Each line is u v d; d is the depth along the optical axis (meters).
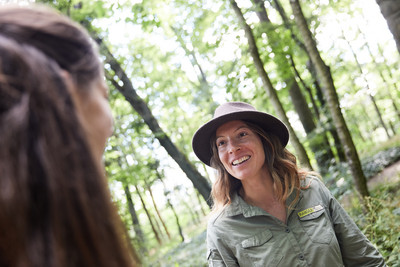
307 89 11.98
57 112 0.39
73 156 0.38
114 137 7.11
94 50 0.52
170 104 13.24
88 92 0.48
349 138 5.32
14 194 0.35
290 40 8.45
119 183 6.75
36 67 0.39
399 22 3.45
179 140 15.98
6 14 0.44
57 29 0.45
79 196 0.37
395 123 27.22
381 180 8.83
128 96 5.62
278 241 2.12
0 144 0.36
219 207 2.36
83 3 5.44
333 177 9.26
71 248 0.37
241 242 2.19
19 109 0.37
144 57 10.68
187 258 9.16
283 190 2.22
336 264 2.05
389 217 4.43
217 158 2.38
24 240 0.36
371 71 25.41
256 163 2.20
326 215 2.17
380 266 2.16
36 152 0.36
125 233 0.46
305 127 11.88
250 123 2.30
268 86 5.79
